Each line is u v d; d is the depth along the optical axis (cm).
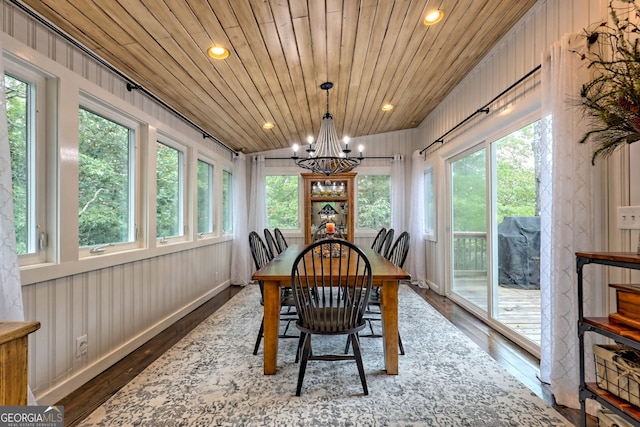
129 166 276
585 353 173
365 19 213
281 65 264
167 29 199
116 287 244
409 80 332
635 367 130
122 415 171
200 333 295
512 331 272
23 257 178
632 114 130
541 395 189
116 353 239
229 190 534
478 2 212
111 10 178
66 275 196
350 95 355
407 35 240
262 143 509
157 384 203
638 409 129
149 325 287
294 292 198
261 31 213
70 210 200
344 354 247
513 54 260
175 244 333
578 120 177
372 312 336
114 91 244
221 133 428
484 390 194
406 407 177
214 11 187
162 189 330
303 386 199
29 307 174
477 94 324
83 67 213
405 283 515
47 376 183
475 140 338
